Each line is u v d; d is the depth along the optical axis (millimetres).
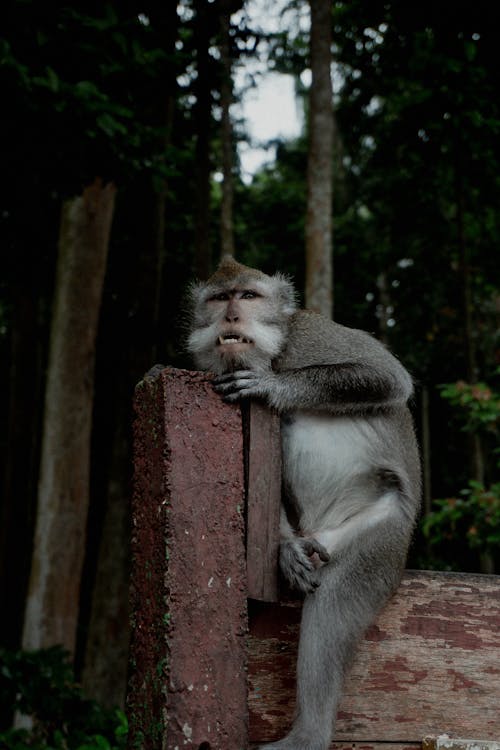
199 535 2652
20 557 14500
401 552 3508
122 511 12266
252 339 4082
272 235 18047
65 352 11891
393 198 14562
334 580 3195
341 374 3740
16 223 9102
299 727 2896
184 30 13594
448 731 3068
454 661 3143
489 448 15031
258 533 2902
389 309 17969
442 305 15648
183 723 2484
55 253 13750
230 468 2768
